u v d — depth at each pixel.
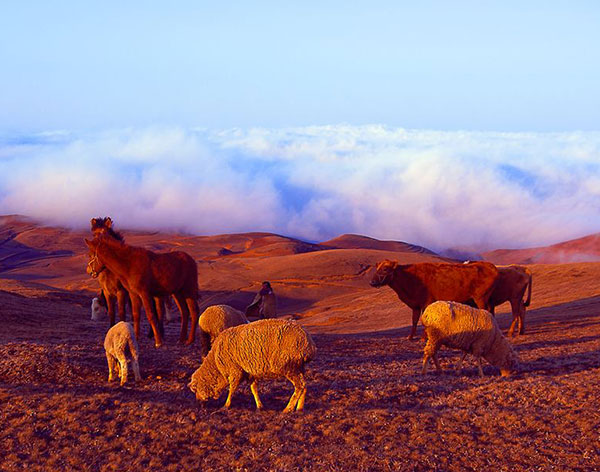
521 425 11.16
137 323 19.48
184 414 11.72
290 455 9.88
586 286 48.19
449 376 15.22
